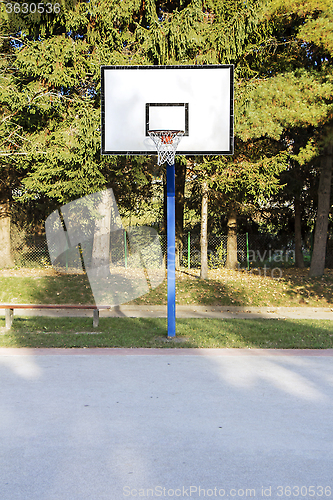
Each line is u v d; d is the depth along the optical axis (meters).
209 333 8.91
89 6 13.14
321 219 16.20
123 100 9.62
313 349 7.80
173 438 4.26
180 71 9.68
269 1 13.33
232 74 9.52
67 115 14.15
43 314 11.40
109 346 7.89
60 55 13.21
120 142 9.69
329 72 13.98
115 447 4.07
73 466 3.74
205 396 5.38
